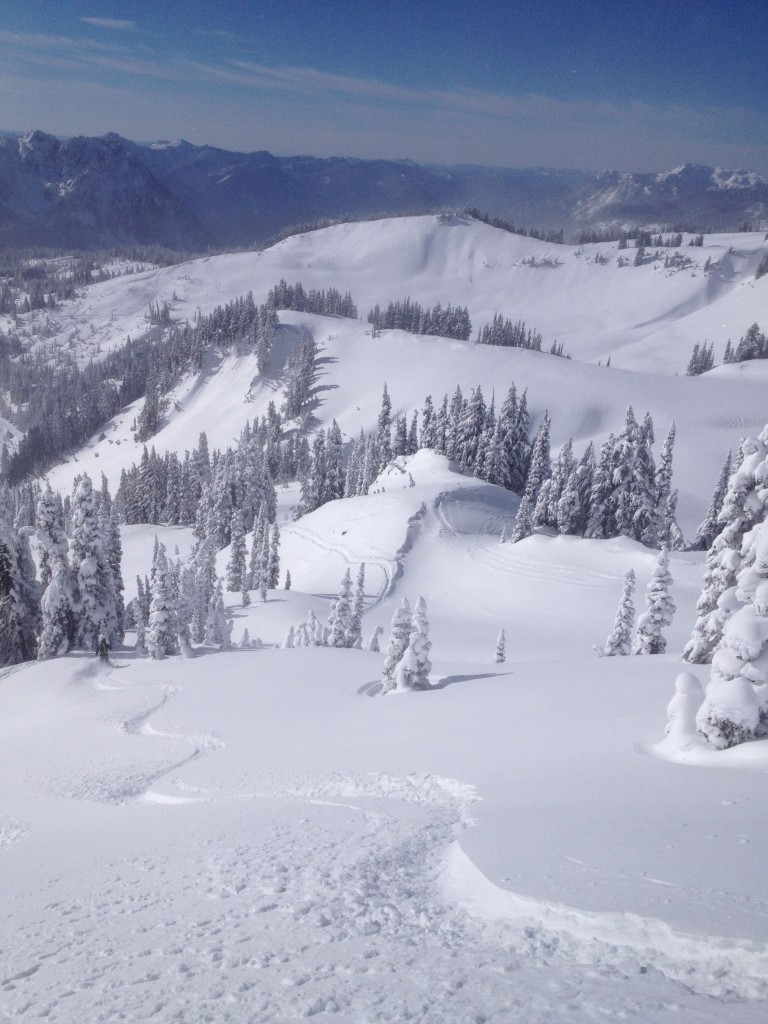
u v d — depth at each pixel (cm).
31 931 872
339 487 12912
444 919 762
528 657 5300
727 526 2512
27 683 4628
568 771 1415
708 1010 524
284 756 2270
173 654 5125
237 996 597
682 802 1046
